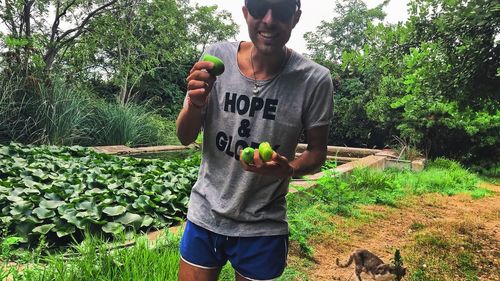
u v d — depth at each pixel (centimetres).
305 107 219
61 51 1766
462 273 514
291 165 207
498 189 1306
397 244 608
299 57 222
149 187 664
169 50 2178
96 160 878
